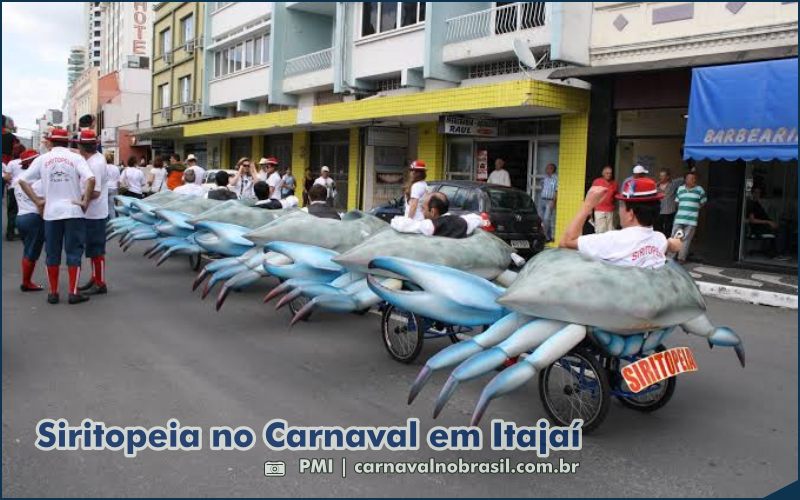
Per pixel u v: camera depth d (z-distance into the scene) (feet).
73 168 28.86
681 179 45.70
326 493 13.33
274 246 23.68
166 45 131.44
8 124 48.70
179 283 34.86
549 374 16.89
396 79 70.28
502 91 49.90
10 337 23.65
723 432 16.74
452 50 59.41
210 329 25.64
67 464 14.25
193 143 121.80
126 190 51.49
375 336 25.25
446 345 24.02
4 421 16.37
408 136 71.15
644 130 48.39
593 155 50.49
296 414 17.30
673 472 14.49
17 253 43.24
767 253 42.24
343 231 25.07
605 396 15.81
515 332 15.67
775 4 40.47
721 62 41.06
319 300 20.38
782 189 41.52
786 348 24.84
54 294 29.25
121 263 41.27
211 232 29.30
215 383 19.43
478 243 21.29
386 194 72.59
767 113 37.01
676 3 45.34
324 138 83.82
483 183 43.34
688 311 15.72
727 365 22.53
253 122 85.97
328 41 90.48
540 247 43.39
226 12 102.37
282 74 87.20
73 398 17.94
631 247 15.62
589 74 47.03
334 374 20.59
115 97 179.83
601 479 14.12
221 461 14.60
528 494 13.43
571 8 49.03
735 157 38.27
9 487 13.20
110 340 23.63
